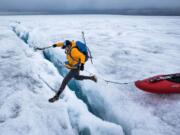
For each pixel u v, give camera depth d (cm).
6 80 438
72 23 2275
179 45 891
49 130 280
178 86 354
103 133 305
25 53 694
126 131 317
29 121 291
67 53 319
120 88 430
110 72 531
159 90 353
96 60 639
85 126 318
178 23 2259
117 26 1902
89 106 444
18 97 359
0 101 343
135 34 1285
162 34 1275
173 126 295
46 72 516
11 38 996
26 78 454
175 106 345
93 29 1614
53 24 2116
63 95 391
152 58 661
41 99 358
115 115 353
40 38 1071
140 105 357
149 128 295
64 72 605
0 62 568
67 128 294
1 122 286
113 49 811
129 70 538
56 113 320
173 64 587
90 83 470
